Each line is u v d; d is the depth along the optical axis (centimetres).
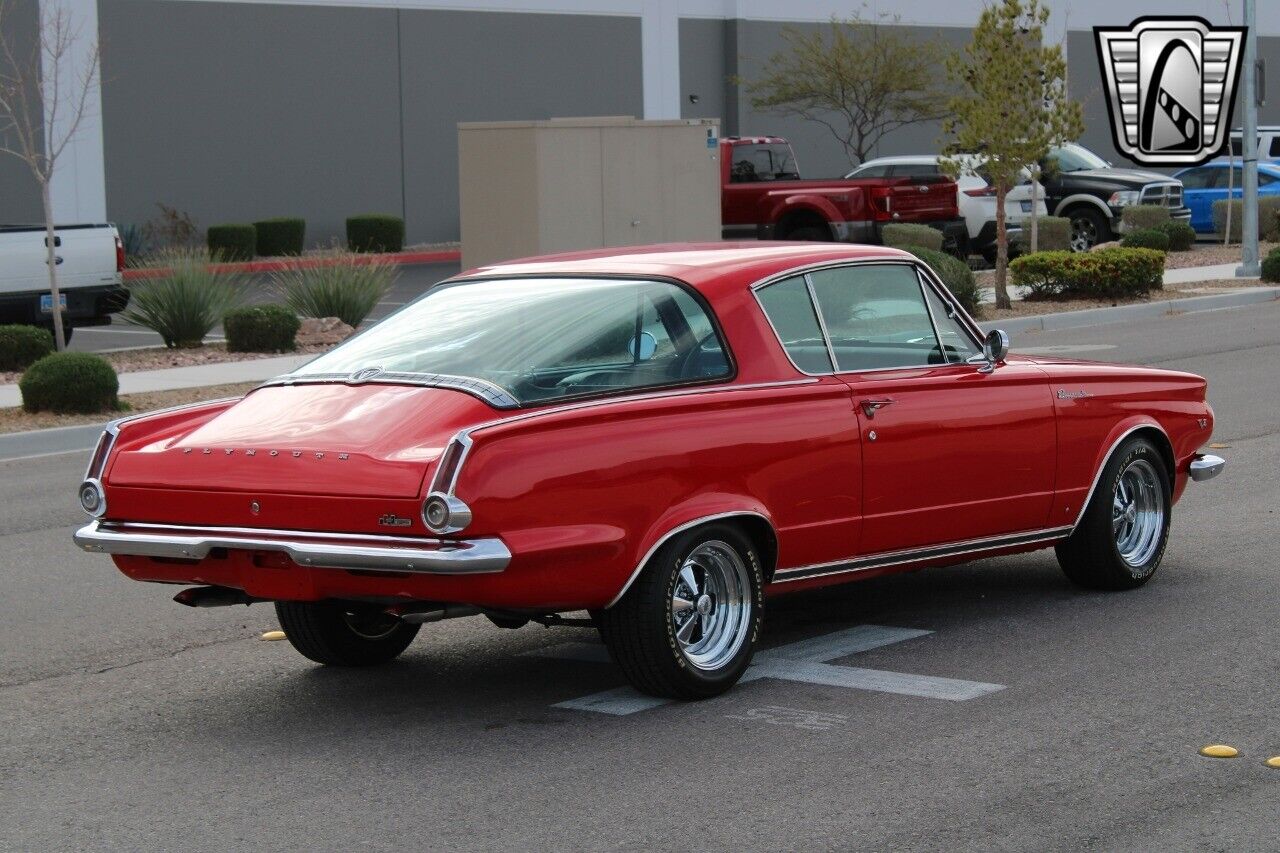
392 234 3834
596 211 2286
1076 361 840
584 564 621
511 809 552
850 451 706
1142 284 2498
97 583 941
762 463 675
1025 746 604
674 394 656
